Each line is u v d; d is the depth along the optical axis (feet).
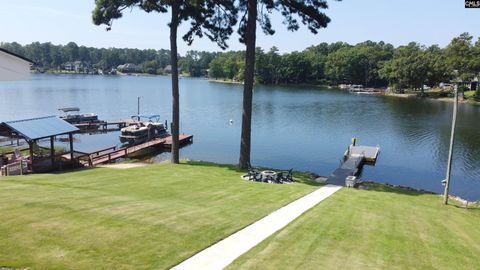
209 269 27.45
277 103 282.77
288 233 36.50
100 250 28.14
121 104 270.26
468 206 61.77
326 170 107.34
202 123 192.54
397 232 39.68
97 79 579.07
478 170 108.99
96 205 39.68
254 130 172.55
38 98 291.38
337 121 200.23
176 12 79.41
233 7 80.48
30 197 41.93
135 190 53.72
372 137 158.10
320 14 74.69
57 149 114.01
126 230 32.48
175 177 68.33
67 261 25.95
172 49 84.69
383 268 29.73
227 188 59.16
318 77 503.20
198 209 42.47
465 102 288.92
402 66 342.85
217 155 124.06
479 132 168.96
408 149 136.46
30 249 27.30
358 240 35.91
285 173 81.66
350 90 401.49
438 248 35.99
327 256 31.19
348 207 50.47
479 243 39.60
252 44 78.59
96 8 74.33
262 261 29.30
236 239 33.88
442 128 179.32
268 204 48.62
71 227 31.99
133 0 75.25
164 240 31.40
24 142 133.39
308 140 150.92
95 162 98.48
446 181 61.26
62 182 57.47
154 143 130.41
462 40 302.25
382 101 300.61
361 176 102.94
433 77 328.49
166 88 430.20
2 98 284.41
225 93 373.61
